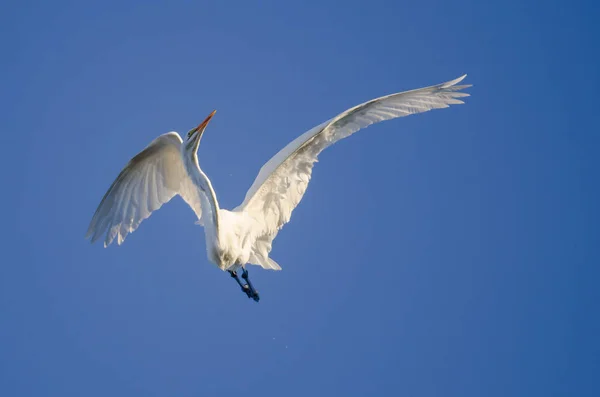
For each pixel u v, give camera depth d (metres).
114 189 15.03
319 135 14.57
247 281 14.84
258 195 14.60
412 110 15.12
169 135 13.95
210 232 13.97
